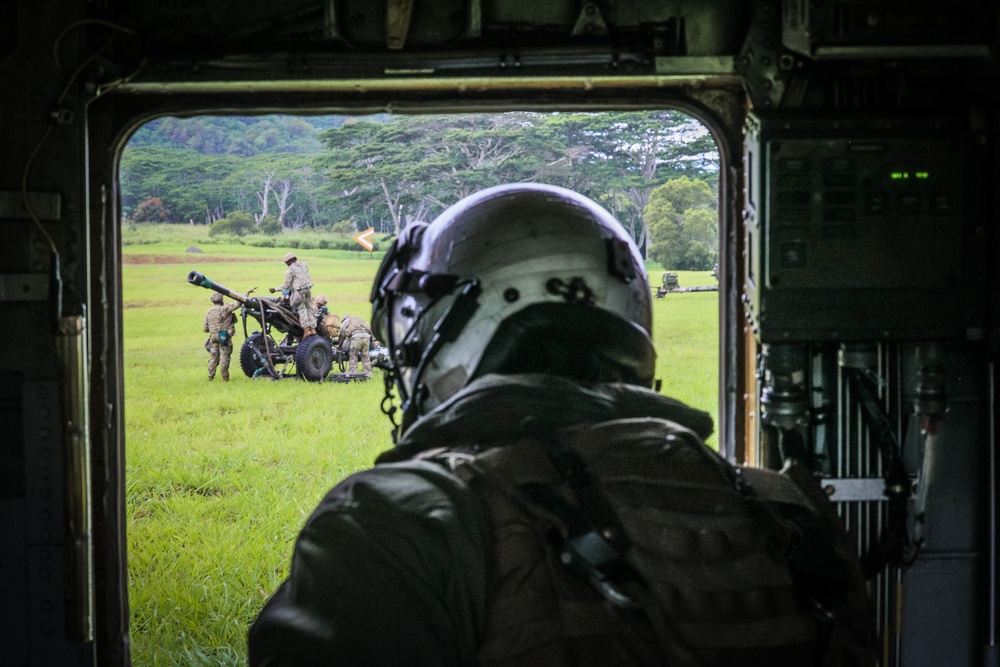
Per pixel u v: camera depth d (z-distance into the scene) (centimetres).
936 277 304
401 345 177
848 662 136
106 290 322
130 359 2338
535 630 122
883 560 316
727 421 337
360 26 309
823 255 302
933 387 312
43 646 311
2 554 310
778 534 133
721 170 335
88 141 321
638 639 123
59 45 305
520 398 147
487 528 128
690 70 313
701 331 2519
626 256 173
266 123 8606
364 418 1540
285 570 812
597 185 5166
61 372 307
